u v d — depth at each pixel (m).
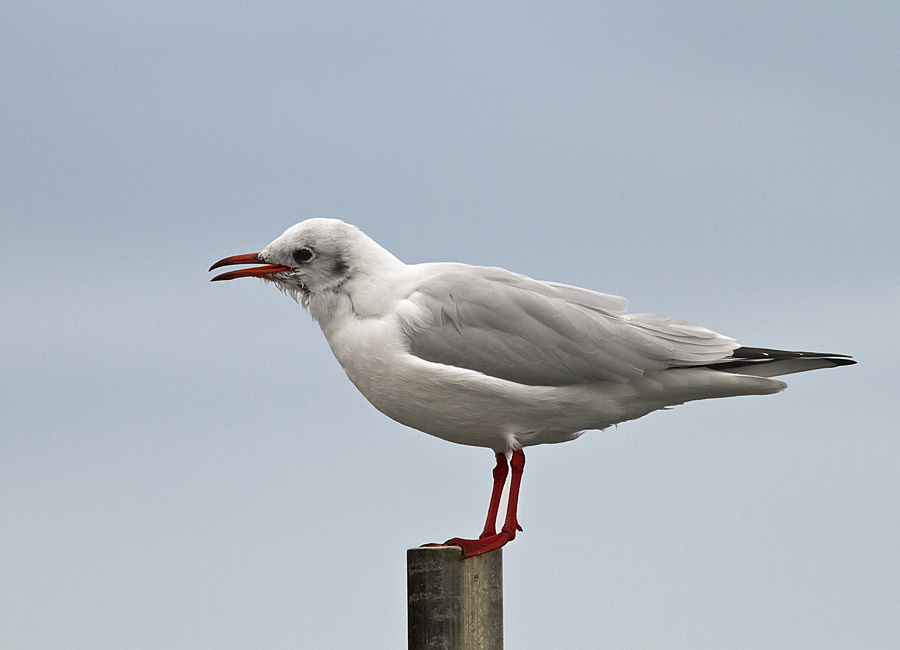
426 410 10.98
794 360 11.34
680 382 11.19
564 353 10.80
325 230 11.08
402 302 10.91
